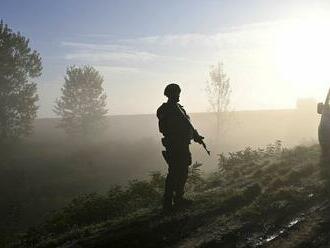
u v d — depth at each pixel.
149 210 7.34
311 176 8.91
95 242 5.80
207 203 7.24
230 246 5.39
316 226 5.89
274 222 6.20
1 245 8.83
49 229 8.55
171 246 5.48
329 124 11.12
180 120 6.67
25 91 43.16
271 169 10.11
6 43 41.91
